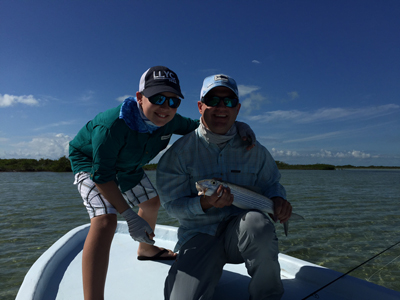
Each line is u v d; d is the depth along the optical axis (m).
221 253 1.74
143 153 2.18
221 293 1.90
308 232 6.76
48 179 34.16
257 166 2.13
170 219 8.32
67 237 2.75
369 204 11.35
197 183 1.76
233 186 1.80
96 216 1.82
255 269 1.57
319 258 4.96
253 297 1.62
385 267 4.46
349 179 35.00
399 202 11.95
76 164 2.14
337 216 8.73
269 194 2.05
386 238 6.23
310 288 1.98
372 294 1.72
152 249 2.57
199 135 2.07
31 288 1.81
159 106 1.90
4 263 4.91
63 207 10.82
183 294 1.51
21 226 7.71
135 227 1.80
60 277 2.18
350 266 4.56
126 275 2.25
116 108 1.99
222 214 1.91
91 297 1.58
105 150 1.84
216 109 1.90
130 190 2.51
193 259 1.62
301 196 14.31
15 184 24.77
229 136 1.98
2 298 3.68
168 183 2.02
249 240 1.56
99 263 1.65
